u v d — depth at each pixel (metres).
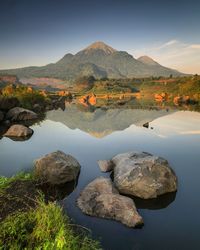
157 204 7.84
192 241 6.12
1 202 6.91
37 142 16.41
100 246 5.88
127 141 16.66
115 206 6.97
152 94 114.00
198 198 8.15
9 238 5.00
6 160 12.38
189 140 16.75
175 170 10.83
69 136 18.56
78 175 9.98
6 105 26.14
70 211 7.18
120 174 8.67
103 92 141.88
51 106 47.97
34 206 6.93
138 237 6.24
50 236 5.09
